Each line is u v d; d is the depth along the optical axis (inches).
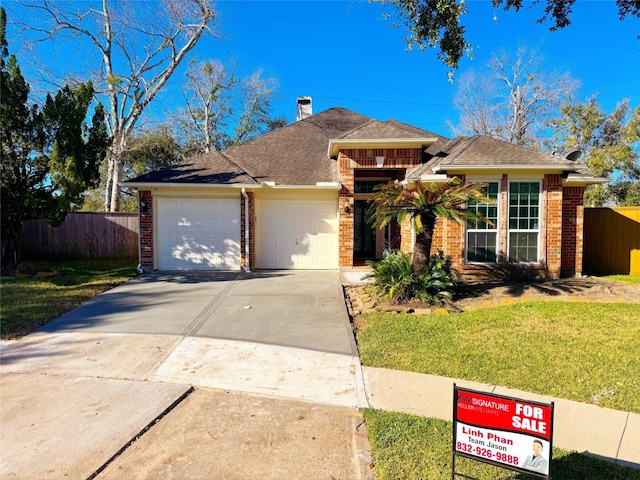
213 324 281.7
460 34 257.0
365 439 146.4
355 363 217.3
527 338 247.0
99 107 507.8
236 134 1346.0
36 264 518.0
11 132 442.9
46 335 255.9
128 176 1088.8
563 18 282.5
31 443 141.3
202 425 155.0
